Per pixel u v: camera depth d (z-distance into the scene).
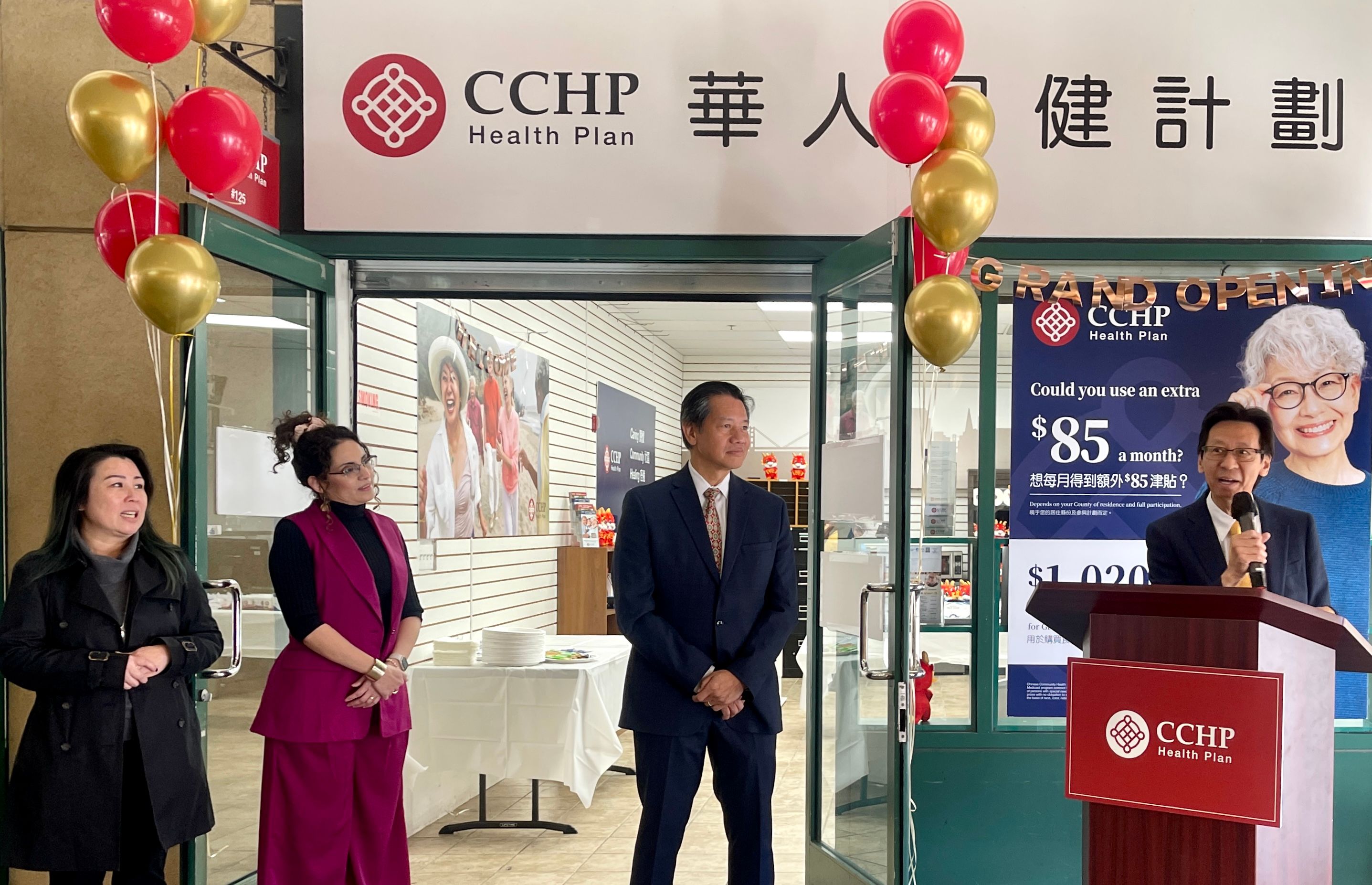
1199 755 1.96
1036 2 3.74
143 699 2.64
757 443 12.23
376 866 3.03
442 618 5.70
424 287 4.17
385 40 3.71
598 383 9.02
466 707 4.48
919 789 3.73
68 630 2.59
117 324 3.66
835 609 3.69
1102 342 3.77
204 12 2.84
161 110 2.80
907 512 3.05
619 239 3.75
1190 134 3.74
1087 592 2.00
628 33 3.73
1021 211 3.76
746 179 3.75
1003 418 3.79
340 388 3.93
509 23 3.71
